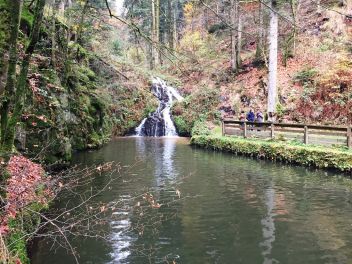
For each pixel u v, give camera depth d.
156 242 7.75
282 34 26.67
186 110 28.23
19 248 5.79
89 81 20.61
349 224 8.72
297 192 11.42
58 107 13.61
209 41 34.03
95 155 17.97
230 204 10.30
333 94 21.02
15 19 4.22
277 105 21.84
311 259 6.98
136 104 29.34
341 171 13.70
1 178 4.55
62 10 16.31
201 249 7.43
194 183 12.65
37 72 11.31
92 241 7.77
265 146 16.97
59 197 10.69
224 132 21.19
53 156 13.03
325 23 25.70
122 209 9.77
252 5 26.66
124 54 25.50
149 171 14.50
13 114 4.51
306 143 16.33
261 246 7.56
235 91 27.19
